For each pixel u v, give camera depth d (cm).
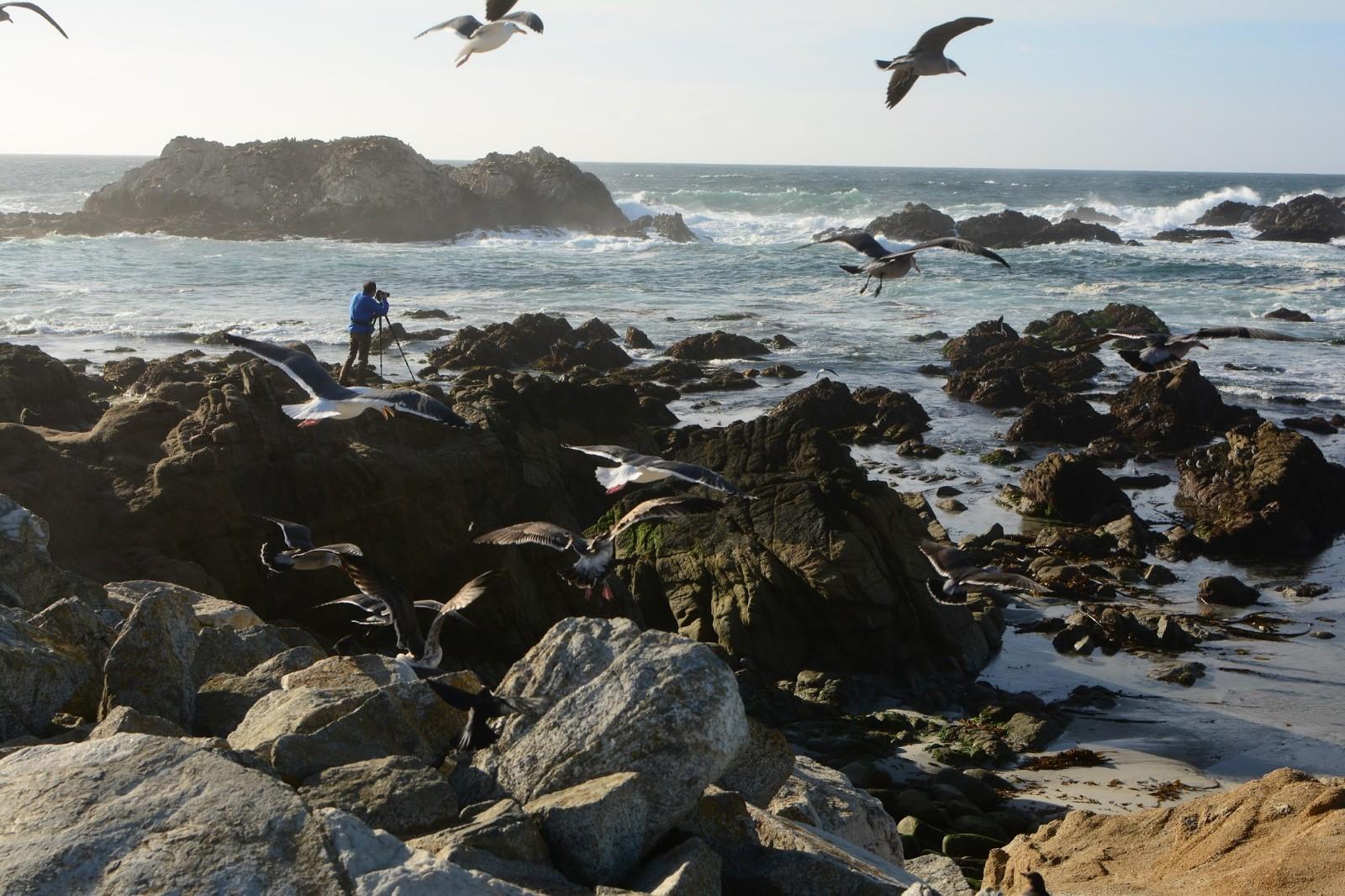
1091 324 5800
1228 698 2195
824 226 13038
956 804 1756
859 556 2373
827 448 2758
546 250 10431
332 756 877
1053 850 1252
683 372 4931
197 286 7262
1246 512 3188
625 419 3045
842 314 6588
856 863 916
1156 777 1906
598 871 802
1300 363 5262
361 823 699
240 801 707
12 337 5272
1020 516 3294
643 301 7050
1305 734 2045
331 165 12156
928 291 7431
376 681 1073
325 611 2106
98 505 1986
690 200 15175
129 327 5588
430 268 8531
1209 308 6669
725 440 2894
